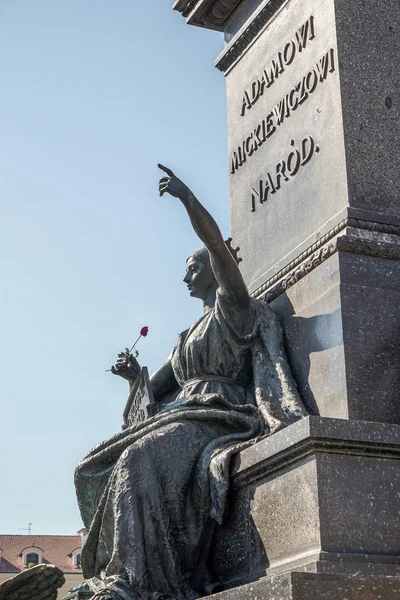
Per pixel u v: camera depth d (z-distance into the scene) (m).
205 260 9.59
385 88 9.16
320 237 8.79
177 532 8.05
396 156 8.97
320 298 8.54
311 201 9.15
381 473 7.15
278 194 9.69
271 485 7.47
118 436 8.74
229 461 7.92
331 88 9.15
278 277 9.23
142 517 7.93
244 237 10.15
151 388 9.39
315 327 8.54
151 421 8.64
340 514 6.95
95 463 8.69
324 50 9.34
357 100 9.02
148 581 7.75
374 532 6.98
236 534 7.84
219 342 9.03
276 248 9.55
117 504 7.94
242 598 6.61
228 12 11.05
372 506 7.04
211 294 9.57
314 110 9.36
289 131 9.70
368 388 8.08
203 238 8.53
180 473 8.15
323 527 6.89
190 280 9.62
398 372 8.23
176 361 9.38
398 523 7.07
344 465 7.08
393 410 8.11
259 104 10.31
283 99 9.88
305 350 8.62
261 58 10.43
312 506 6.98
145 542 7.88
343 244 8.41
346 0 9.33
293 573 6.22
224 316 8.94
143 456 8.12
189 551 8.06
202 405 8.63
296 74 9.75
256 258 9.86
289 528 7.20
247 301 8.87
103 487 8.64
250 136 10.38
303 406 8.31
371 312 8.32
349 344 8.15
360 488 7.06
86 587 8.26
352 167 8.77
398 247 8.55
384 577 6.37
